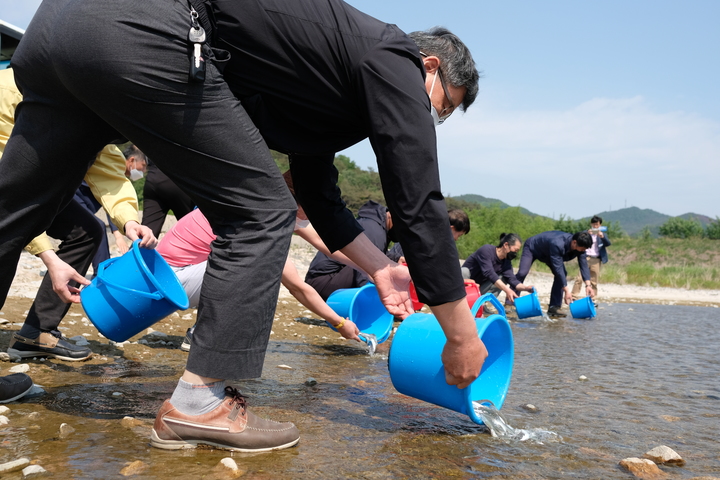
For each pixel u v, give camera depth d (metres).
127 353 3.40
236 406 1.80
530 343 5.17
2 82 2.49
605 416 2.55
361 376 3.27
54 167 1.88
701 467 1.90
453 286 1.75
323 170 2.18
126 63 1.55
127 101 1.60
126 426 1.98
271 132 1.82
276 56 1.65
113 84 1.57
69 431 1.86
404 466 1.74
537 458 1.90
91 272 7.09
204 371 1.71
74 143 1.86
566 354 4.53
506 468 1.78
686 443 2.19
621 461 1.85
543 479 1.69
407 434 2.12
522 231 34.34
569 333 6.14
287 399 2.57
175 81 1.58
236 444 1.76
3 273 1.96
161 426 1.75
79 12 1.57
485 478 1.67
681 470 1.86
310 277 5.61
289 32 1.63
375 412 2.44
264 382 2.92
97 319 2.41
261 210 1.72
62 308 3.04
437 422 2.32
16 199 1.89
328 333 5.05
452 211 6.23
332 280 5.49
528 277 16.53
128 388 2.56
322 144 1.90
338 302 4.54
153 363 3.18
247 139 1.69
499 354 2.48
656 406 2.80
